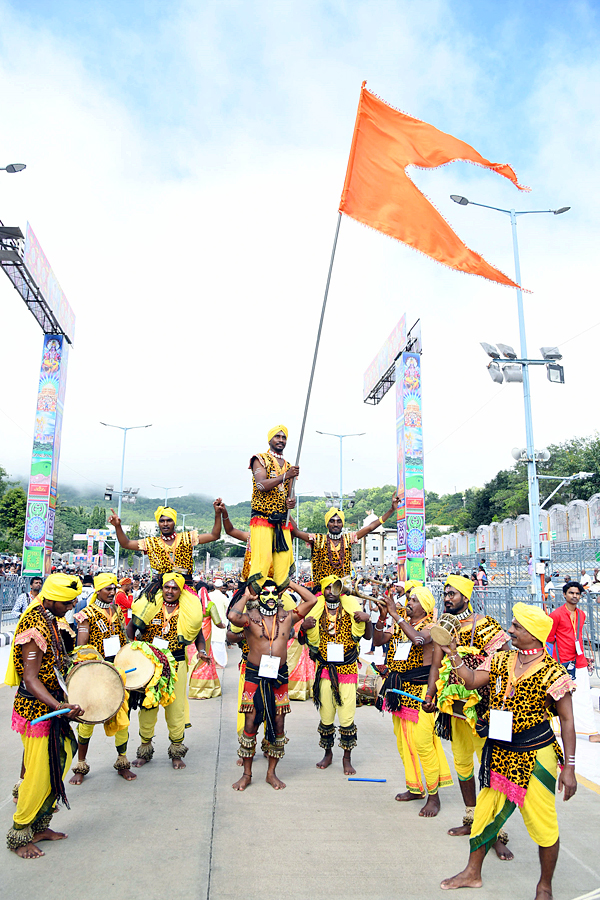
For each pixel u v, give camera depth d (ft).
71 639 16.52
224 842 15.58
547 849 12.70
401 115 22.36
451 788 20.56
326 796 19.30
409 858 14.89
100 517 346.54
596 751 23.66
